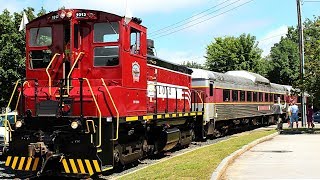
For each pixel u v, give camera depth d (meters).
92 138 11.30
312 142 21.05
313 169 12.52
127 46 12.70
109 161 11.66
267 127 36.44
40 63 12.80
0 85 20.33
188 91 20.47
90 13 12.40
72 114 11.80
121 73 12.31
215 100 24.31
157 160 15.95
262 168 12.72
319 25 30.69
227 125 27.31
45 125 11.92
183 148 19.81
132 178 10.65
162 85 16.67
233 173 11.81
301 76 29.11
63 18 12.38
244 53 68.38
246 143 19.12
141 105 13.84
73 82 12.33
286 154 16.19
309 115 31.62
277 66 62.06
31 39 12.93
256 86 33.62
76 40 12.50
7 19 20.94
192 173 10.96
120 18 12.34
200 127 21.64
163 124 16.41
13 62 20.41
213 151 16.14
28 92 12.39
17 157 11.77
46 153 11.16
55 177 12.42
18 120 11.95
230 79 27.55
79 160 11.31
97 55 12.48
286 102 44.00
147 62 15.15
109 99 11.88
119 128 12.55
